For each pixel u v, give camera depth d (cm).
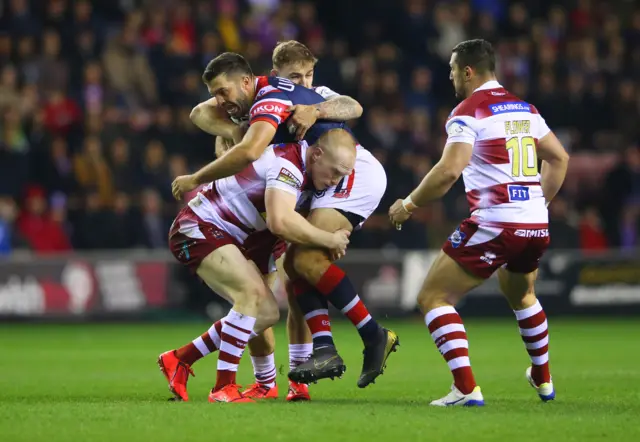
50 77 6475
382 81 7075
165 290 6031
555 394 2628
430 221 6469
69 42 6700
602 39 8156
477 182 2281
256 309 2341
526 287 2408
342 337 5034
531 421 1945
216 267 2353
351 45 8075
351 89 6975
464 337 2280
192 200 2430
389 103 6962
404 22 7881
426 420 1947
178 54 6856
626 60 8006
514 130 2291
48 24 6738
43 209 5941
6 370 3459
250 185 2350
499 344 4612
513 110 2305
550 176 2433
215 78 2339
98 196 6041
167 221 6153
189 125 6438
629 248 6850
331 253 2345
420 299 2322
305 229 2288
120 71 6662
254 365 2527
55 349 4391
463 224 2297
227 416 1980
